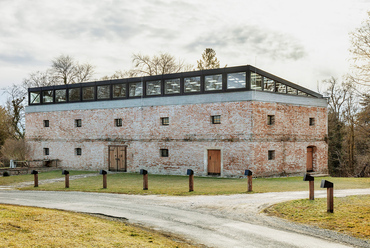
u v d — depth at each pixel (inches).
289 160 955.3
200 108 941.8
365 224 358.6
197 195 584.7
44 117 1253.7
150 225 377.1
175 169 981.8
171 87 997.8
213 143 919.0
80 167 1170.6
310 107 1024.9
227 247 299.0
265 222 385.4
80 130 1172.5
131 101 1071.0
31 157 1274.6
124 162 1085.1
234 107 888.9
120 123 1101.7
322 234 335.9
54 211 411.8
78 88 1181.1
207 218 408.8
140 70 1872.5
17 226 303.0
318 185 711.1
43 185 804.0
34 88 1278.3
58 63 1994.3
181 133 973.2
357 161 1470.2
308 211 420.2
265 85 911.0
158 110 1016.9
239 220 397.1
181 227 367.6
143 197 578.2
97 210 461.4
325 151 1067.9
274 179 843.4
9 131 1707.7
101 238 295.6
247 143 866.8
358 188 658.8
